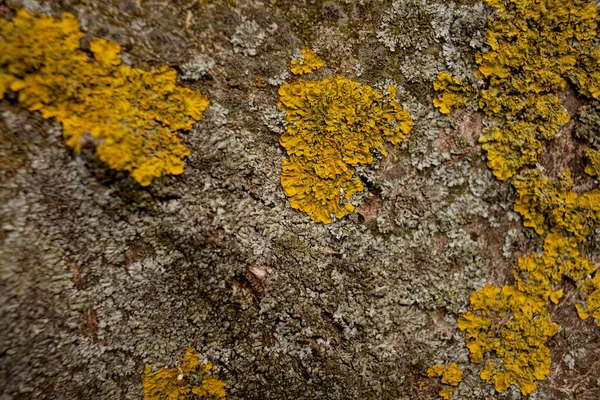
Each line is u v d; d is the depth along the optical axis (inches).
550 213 11.9
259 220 11.6
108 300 11.3
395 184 11.8
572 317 12.0
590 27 11.8
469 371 11.8
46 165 11.0
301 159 11.6
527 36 11.7
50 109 11.0
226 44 11.5
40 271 11.1
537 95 11.8
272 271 11.6
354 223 11.7
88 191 11.1
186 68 11.3
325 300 11.7
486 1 11.7
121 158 11.1
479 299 11.8
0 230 11.0
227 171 11.5
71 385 11.2
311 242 11.6
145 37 11.2
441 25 11.7
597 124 11.9
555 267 11.9
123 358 11.3
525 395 11.9
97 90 11.0
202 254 11.5
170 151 11.3
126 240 11.3
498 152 11.8
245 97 11.5
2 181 11.0
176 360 11.5
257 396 11.6
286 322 11.6
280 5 11.6
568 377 12.0
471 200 11.8
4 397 11.0
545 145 11.9
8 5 10.9
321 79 11.6
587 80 11.8
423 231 11.8
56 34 10.9
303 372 11.6
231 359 11.6
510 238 11.9
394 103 11.7
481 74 11.7
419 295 11.8
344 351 11.7
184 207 11.4
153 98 11.2
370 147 11.7
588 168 11.9
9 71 10.9
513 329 11.9
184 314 11.5
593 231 11.9
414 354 11.8
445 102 11.8
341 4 11.7
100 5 11.1
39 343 11.1
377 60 11.7
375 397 11.7
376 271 11.7
